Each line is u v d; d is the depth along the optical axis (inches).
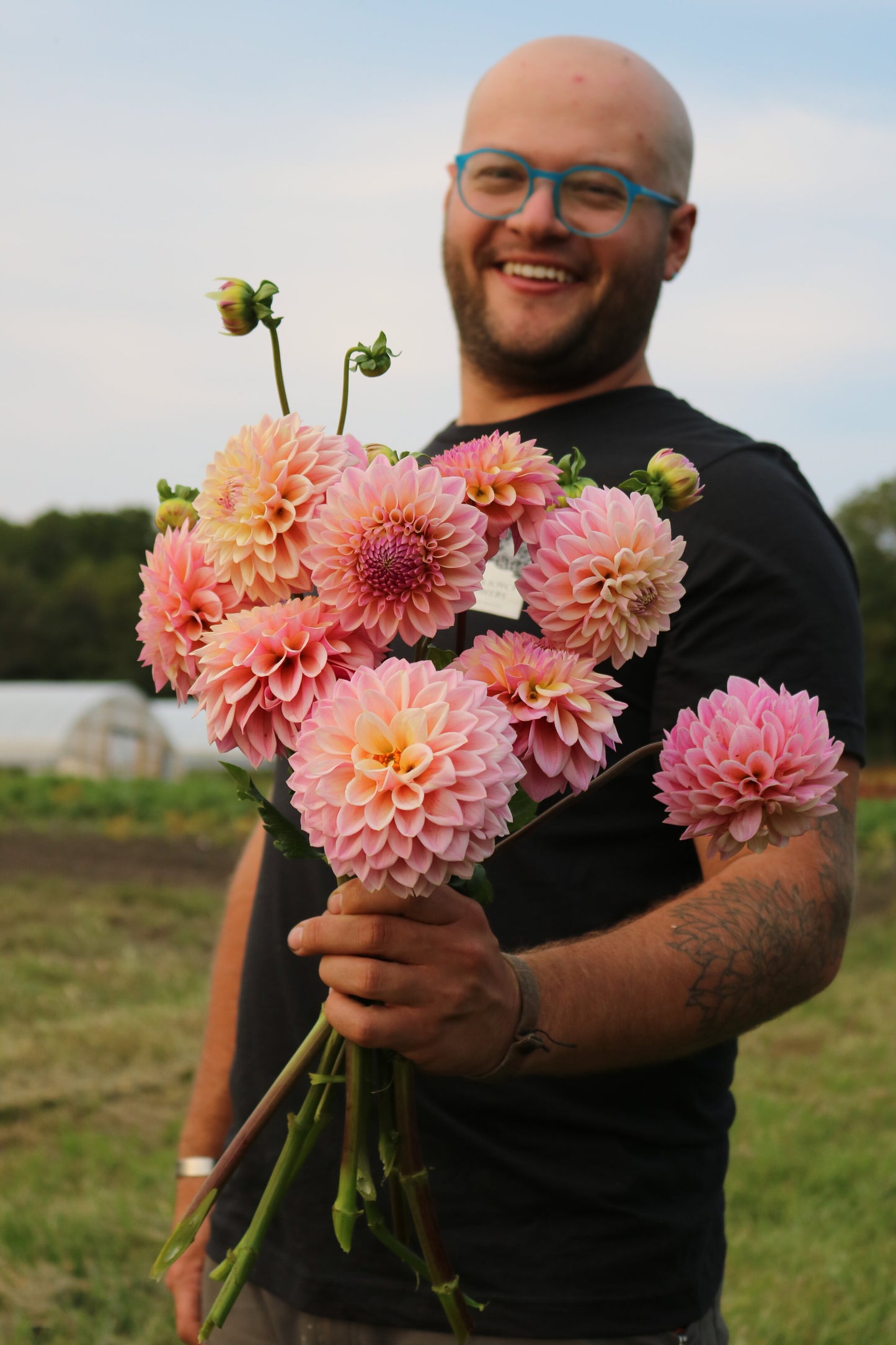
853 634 61.6
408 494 38.7
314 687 38.5
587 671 40.7
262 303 43.7
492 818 35.7
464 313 80.1
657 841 62.3
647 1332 58.0
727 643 59.9
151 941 342.3
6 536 2623.0
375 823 34.8
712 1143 62.8
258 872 77.9
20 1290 132.0
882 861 618.5
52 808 682.8
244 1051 68.5
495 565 67.2
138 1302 132.6
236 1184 67.1
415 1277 59.0
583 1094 59.1
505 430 77.4
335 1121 61.7
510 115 77.3
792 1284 142.6
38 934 323.3
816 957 54.7
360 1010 43.1
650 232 76.7
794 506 62.2
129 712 1208.2
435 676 36.6
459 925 43.4
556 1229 58.2
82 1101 195.2
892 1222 161.5
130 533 2687.0
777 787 40.3
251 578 40.4
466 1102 58.9
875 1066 240.5
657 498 46.1
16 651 2321.6
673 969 50.8
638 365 79.8
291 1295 62.1
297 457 40.1
